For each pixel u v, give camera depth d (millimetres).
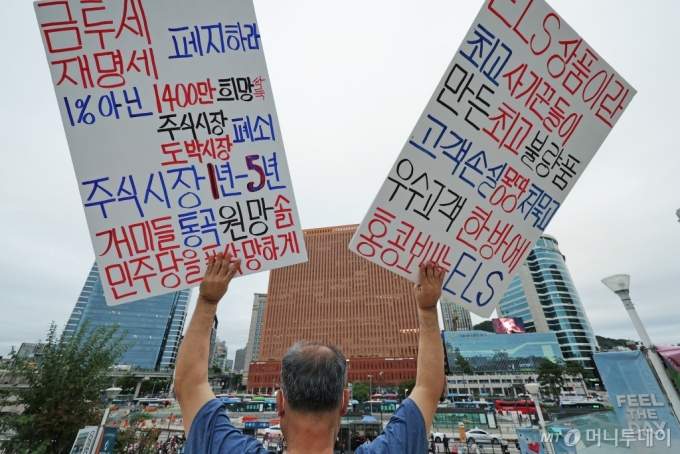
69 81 2137
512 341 79000
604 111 2531
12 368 8656
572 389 69500
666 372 4258
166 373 93125
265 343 82438
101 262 2053
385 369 72688
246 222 2268
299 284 89625
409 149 2396
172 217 2184
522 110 2471
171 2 2338
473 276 2334
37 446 8320
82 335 9984
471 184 2406
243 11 2439
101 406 10203
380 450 1128
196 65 2338
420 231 2344
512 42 2477
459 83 2443
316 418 1084
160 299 114375
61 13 2168
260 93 2412
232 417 40125
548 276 101562
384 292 84062
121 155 2158
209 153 2293
